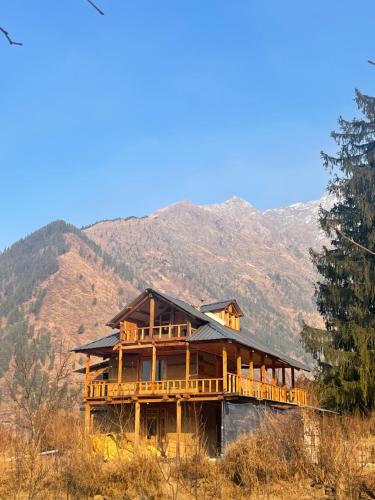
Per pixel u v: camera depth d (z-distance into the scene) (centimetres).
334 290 4297
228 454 2384
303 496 2042
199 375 3769
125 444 3194
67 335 17262
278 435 2283
